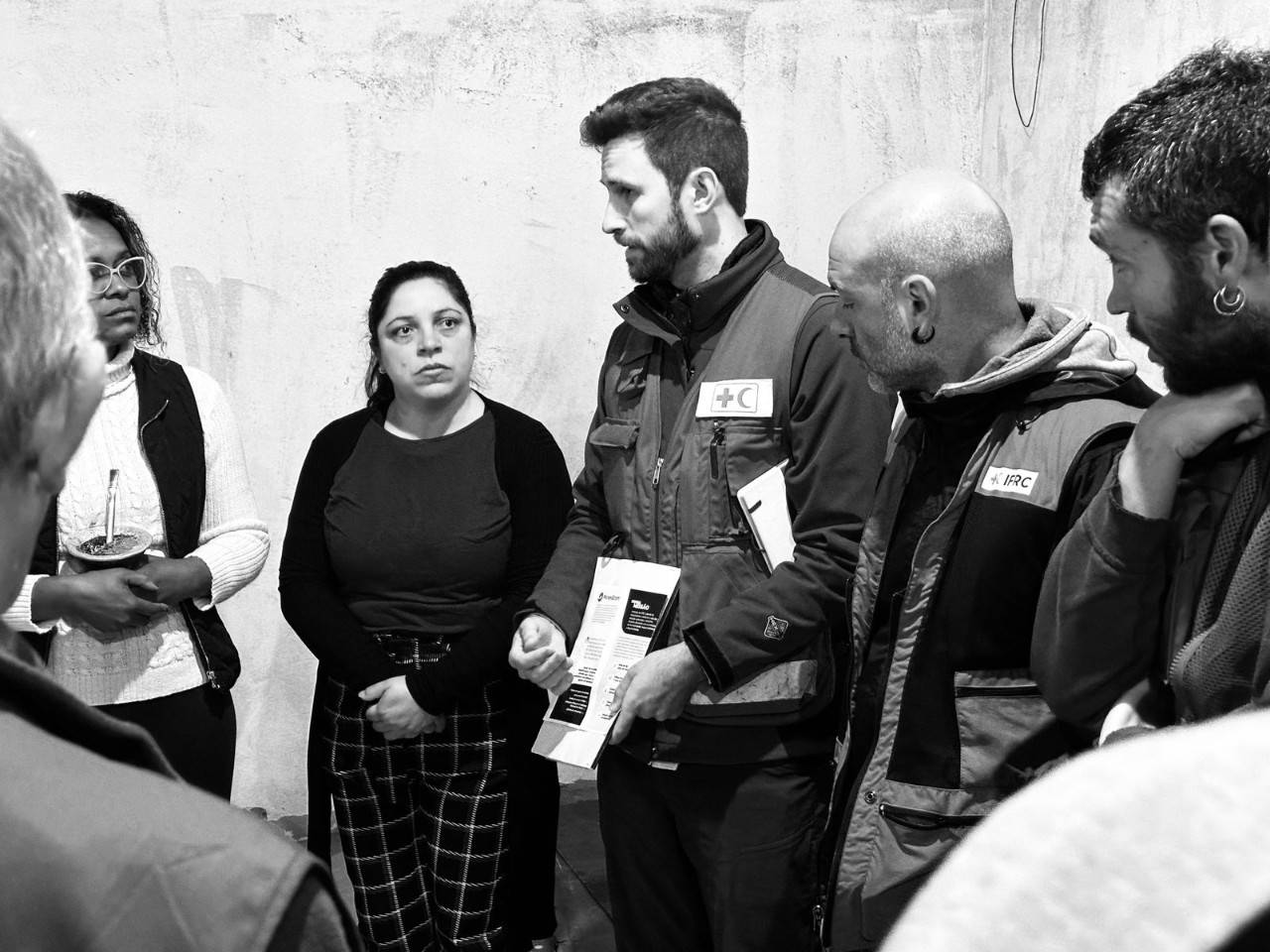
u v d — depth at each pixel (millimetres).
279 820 3668
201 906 595
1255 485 1260
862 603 1825
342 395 3586
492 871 2646
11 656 626
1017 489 1618
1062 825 341
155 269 2742
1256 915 306
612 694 2156
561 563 2385
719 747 2111
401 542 2574
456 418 2674
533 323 3719
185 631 2486
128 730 667
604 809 2320
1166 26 2930
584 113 3678
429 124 3551
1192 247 1207
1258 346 1225
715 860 2152
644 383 2279
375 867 2670
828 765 2176
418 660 2580
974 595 1642
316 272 3518
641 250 2193
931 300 1698
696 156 2174
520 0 3570
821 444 2062
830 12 3803
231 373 3492
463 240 3627
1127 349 3096
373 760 2627
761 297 2160
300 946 620
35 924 584
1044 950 322
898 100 3891
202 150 3387
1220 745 346
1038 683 1550
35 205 654
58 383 659
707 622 2059
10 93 3229
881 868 1686
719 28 3736
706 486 2133
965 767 1649
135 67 3309
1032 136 3584
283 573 2652
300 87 3438
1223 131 1174
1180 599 1345
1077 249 3338
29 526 687
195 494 2529
